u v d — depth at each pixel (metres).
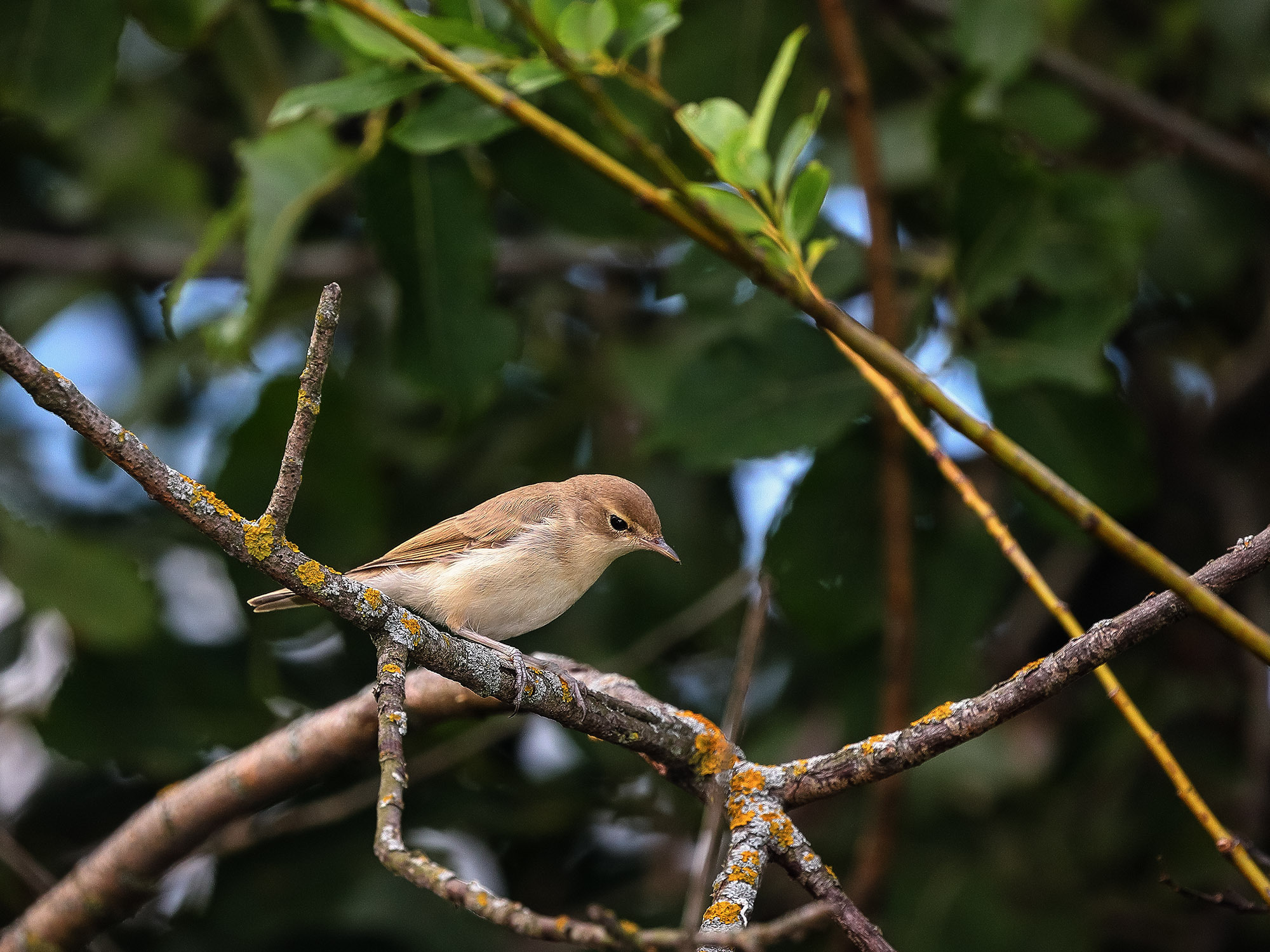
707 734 7.30
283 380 10.38
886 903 11.33
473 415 9.84
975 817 12.18
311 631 11.19
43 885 10.12
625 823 12.19
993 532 7.08
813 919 4.65
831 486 10.07
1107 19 13.88
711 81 9.97
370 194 9.50
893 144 11.87
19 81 9.61
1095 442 9.75
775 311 10.52
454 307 9.66
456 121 8.36
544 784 12.31
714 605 12.06
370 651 12.36
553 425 12.89
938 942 11.10
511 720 11.58
